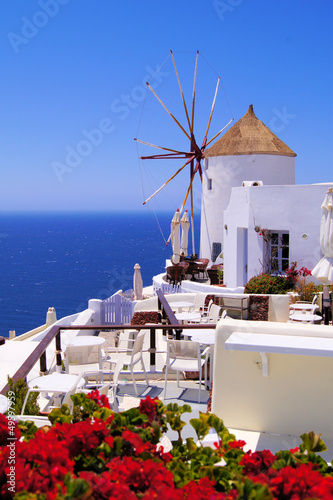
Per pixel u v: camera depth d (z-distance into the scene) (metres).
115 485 2.19
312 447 2.93
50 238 143.88
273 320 11.85
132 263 88.69
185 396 7.80
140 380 8.86
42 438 2.67
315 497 2.17
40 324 53.12
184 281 21.58
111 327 8.29
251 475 2.48
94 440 2.72
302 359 5.21
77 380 5.72
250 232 19.31
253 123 30.78
